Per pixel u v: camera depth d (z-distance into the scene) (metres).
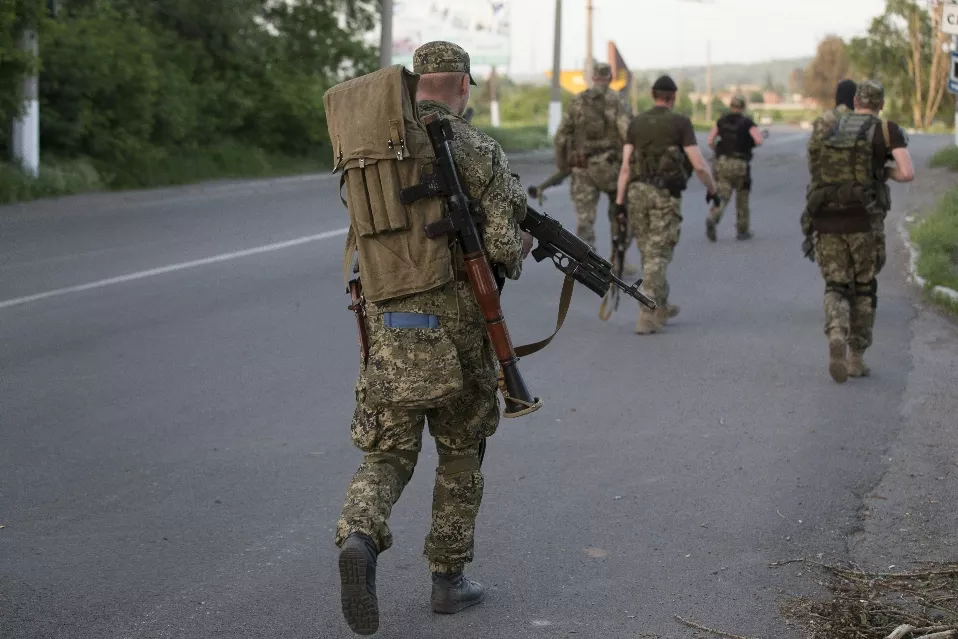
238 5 25.05
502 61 42.00
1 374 7.05
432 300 3.53
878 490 5.18
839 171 6.95
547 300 9.90
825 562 4.37
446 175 3.51
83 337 8.11
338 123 3.62
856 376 7.27
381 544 3.41
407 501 5.01
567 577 4.22
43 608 3.89
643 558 4.40
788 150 32.69
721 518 4.83
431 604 3.96
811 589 4.12
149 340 8.09
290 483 5.22
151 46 21.12
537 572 4.27
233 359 7.61
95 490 5.08
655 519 4.81
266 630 3.77
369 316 3.60
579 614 3.91
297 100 24.70
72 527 4.64
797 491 5.16
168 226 14.41
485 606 3.97
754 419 6.33
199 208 16.64
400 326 3.52
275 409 6.46
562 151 10.42
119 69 19.22
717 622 3.86
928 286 10.01
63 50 18.48
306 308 9.36
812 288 10.66
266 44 26.16
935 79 59.84
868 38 60.94
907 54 60.28
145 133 19.89
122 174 18.98
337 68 27.86
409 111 3.54
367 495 3.44
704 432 6.09
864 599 4.04
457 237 3.55
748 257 12.58
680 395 6.85
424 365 3.50
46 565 4.25
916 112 60.47
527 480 5.30
